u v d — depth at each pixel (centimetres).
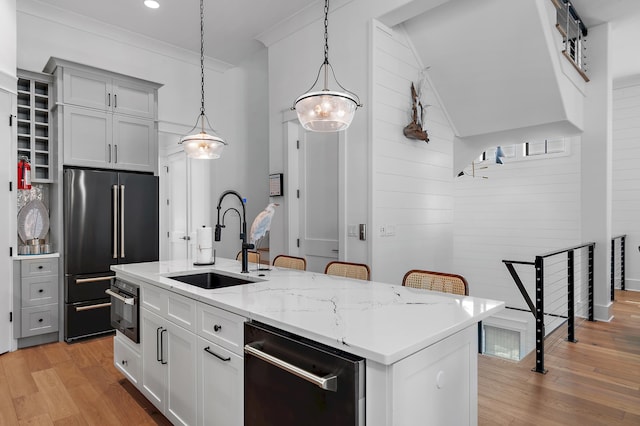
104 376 278
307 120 209
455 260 653
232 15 397
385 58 349
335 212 375
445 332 124
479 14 332
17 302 329
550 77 342
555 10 333
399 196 366
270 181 434
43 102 375
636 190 559
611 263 489
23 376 278
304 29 397
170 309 203
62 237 351
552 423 208
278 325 135
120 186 375
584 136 430
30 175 344
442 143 434
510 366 286
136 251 387
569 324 343
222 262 291
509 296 595
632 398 236
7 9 322
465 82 389
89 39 417
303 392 124
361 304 159
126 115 389
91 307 357
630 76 548
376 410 107
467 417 143
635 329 380
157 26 421
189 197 548
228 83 541
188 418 188
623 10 392
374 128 336
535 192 570
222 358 161
